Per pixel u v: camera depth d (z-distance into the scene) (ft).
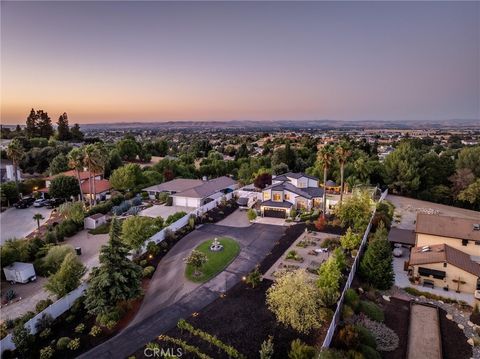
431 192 233.76
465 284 108.88
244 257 131.54
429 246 127.65
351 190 234.58
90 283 92.07
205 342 81.71
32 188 243.81
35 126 419.95
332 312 90.33
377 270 108.99
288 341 81.92
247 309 95.61
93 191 211.82
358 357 72.23
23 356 77.20
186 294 104.68
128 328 87.97
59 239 150.82
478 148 240.53
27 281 114.52
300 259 126.62
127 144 365.81
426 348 83.71
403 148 253.03
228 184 244.83
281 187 196.13
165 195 216.54
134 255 126.93
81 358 76.74
